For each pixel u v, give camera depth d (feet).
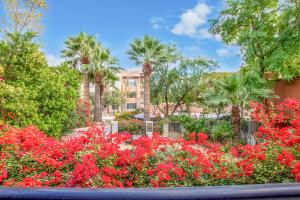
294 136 15.29
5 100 32.07
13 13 69.36
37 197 2.64
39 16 70.79
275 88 50.65
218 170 15.60
